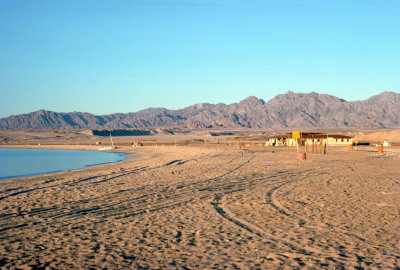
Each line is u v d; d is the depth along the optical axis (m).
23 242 8.04
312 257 6.86
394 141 95.00
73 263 6.68
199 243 7.80
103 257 6.99
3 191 16.33
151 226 9.32
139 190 15.57
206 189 15.60
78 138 181.75
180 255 7.05
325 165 27.78
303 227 9.04
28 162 45.22
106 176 21.81
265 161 32.53
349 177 19.67
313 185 16.56
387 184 16.78
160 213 10.85
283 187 16.00
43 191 15.86
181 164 30.48
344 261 6.64
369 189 15.23
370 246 7.51
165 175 21.58
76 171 28.19
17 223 9.84
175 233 8.61
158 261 6.73
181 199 13.18
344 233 8.48
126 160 45.41
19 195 14.86
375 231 8.64
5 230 9.09
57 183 18.89
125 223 9.67
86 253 7.24
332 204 11.95
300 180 18.50
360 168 25.14
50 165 39.94
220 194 14.20
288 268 6.32
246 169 24.75
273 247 7.48
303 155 33.06
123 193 14.80
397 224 9.28
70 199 13.58
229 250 7.32
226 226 9.20
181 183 17.70
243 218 10.05
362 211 10.85
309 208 11.32
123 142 131.12
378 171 22.98
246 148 65.75
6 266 6.55
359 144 75.12
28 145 111.44
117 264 6.61
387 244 7.64
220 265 6.50
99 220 10.05
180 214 10.67
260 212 10.80
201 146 82.38
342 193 14.20
